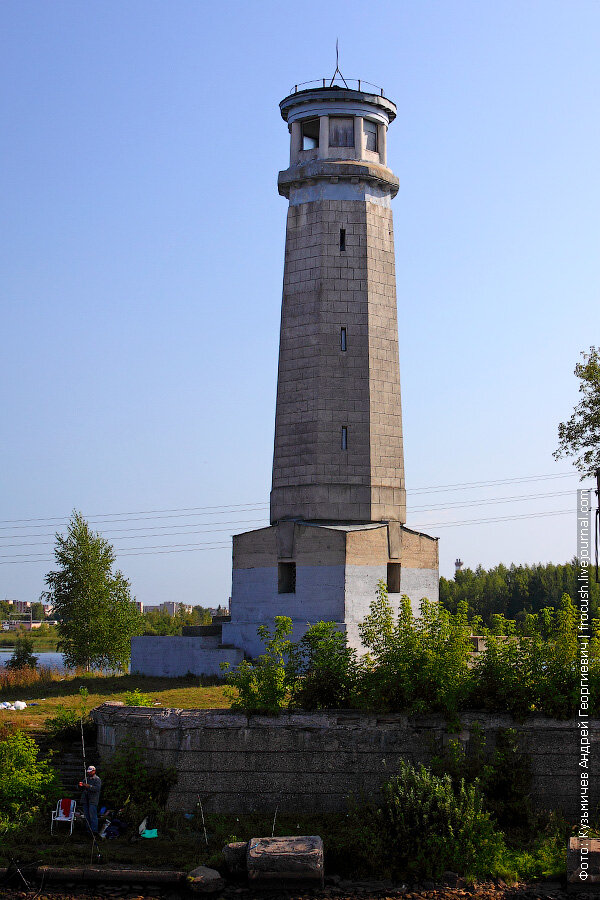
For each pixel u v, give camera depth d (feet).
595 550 102.83
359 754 93.35
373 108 154.20
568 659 94.32
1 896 79.61
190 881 80.18
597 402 127.85
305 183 152.46
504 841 87.10
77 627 208.44
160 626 416.46
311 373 147.74
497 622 99.25
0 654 541.75
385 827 85.20
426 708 93.20
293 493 146.30
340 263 149.79
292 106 154.61
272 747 93.86
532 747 92.48
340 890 80.69
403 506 149.07
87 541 212.02
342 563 139.13
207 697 121.90
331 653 98.58
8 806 92.68
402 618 99.30
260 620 145.07
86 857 84.89
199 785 93.97
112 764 95.96
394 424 149.89
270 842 82.89
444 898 78.95
